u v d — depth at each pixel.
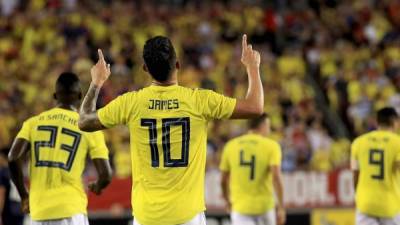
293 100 85.00
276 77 88.19
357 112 85.88
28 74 79.31
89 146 28.38
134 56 85.31
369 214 38.56
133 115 21.16
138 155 21.28
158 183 21.08
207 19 98.19
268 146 41.72
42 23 87.44
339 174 58.88
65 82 28.58
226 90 82.38
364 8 108.25
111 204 54.09
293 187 58.09
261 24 100.88
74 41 86.31
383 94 89.75
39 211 27.75
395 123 38.88
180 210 20.92
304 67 94.38
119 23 91.19
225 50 92.31
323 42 99.06
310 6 107.31
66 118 28.36
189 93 21.12
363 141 38.88
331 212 58.38
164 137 21.02
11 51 83.56
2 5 91.19
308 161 72.69
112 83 76.50
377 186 38.41
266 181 42.00
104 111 21.23
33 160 28.17
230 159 42.50
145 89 21.36
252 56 20.94
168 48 20.98
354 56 97.62
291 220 57.69
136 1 97.88
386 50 100.69
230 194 44.22
